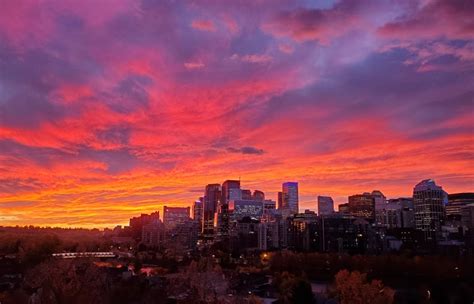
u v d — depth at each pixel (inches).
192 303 6112.2
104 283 6264.8
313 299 5467.5
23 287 6392.7
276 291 7135.8
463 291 6122.1
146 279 7578.7
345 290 6161.4
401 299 5787.4
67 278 6865.2
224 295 6879.9
